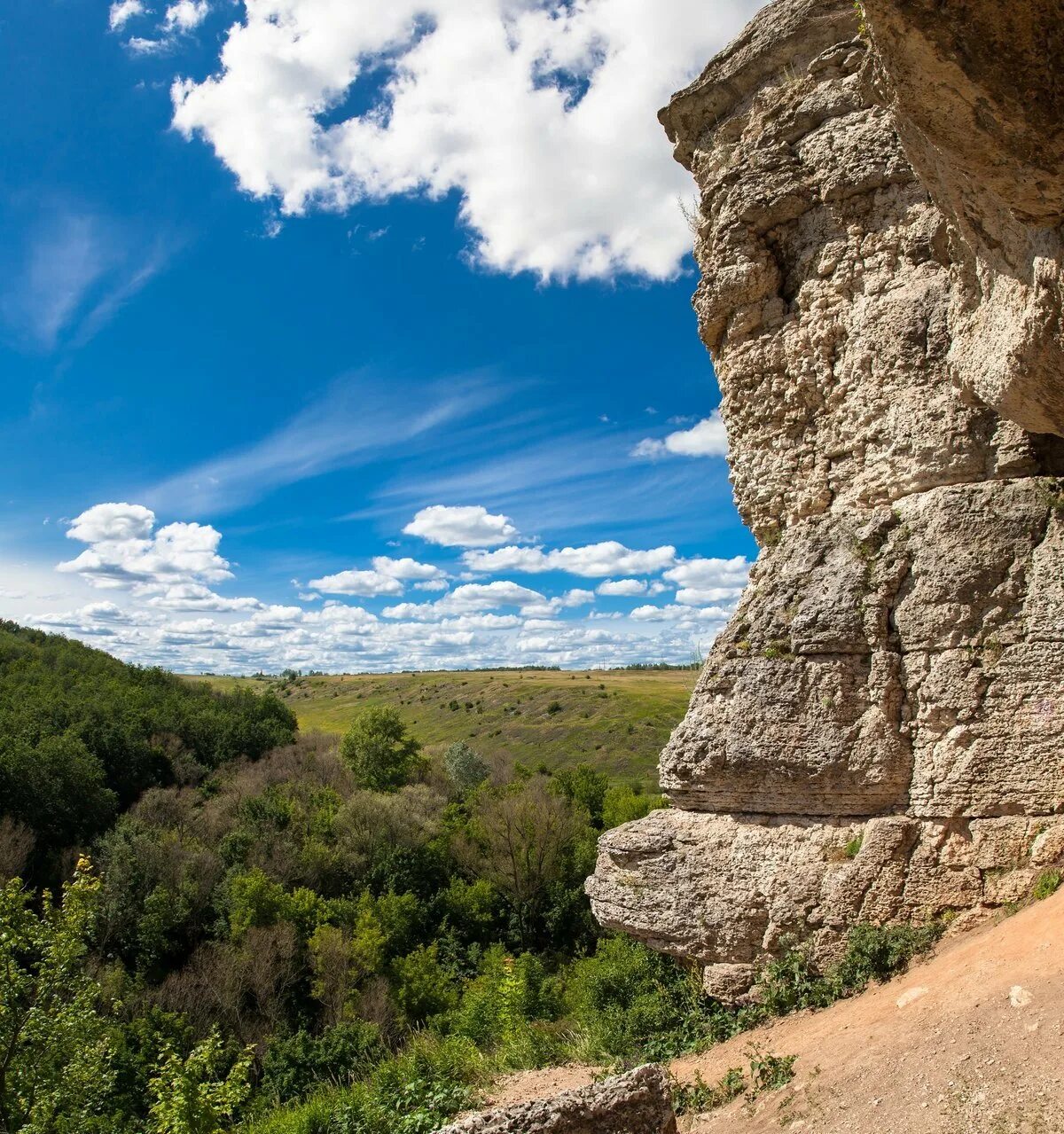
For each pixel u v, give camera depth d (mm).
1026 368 6555
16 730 41688
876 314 9422
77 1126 16297
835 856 8422
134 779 46438
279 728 64062
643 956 11852
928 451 8836
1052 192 5285
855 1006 7516
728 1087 7285
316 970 31047
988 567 8188
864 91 9352
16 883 16312
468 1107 9828
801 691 8789
